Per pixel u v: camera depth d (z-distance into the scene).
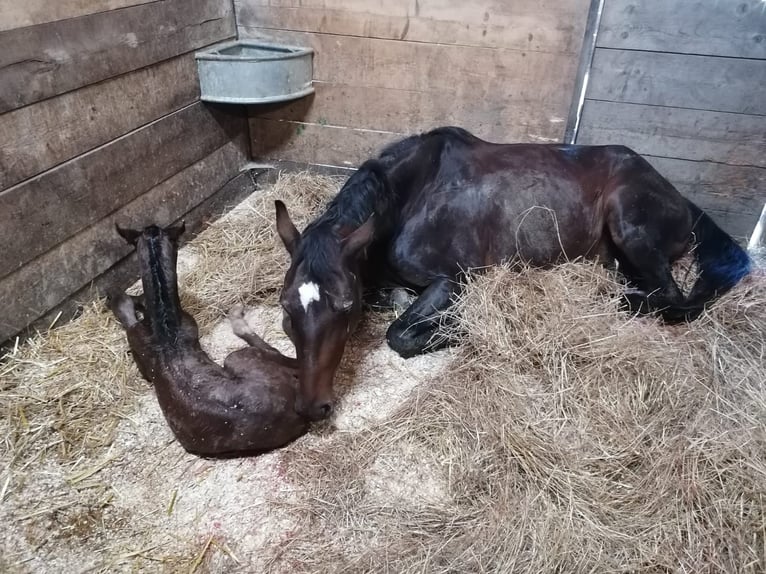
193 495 1.87
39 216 2.34
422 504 1.83
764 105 2.83
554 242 2.62
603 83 3.03
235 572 1.66
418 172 2.51
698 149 3.05
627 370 2.11
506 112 3.28
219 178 3.58
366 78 3.42
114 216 2.76
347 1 3.22
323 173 3.81
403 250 2.50
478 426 1.99
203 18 3.20
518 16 2.98
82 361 2.33
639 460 1.87
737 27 2.69
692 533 1.65
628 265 2.66
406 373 2.39
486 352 2.25
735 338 2.38
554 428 1.96
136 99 2.78
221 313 2.70
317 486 1.89
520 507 1.74
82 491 1.88
